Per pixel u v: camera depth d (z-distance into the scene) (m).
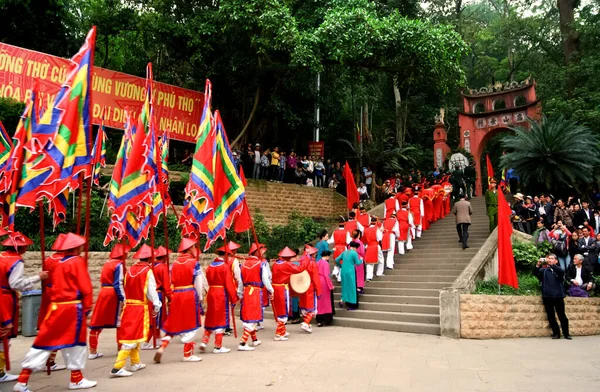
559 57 28.47
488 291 9.93
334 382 5.35
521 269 12.15
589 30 23.70
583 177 16.80
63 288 4.95
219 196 7.95
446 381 5.45
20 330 8.98
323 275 10.39
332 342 8.26
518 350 7.71
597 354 7.46
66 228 11.48
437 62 16.88
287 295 8.70
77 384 5.04
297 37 15.99
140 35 20.84
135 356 5.96
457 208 13.52
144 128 7.30
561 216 14.31
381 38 16.09
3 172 6.57
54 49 18.86
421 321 9.77
